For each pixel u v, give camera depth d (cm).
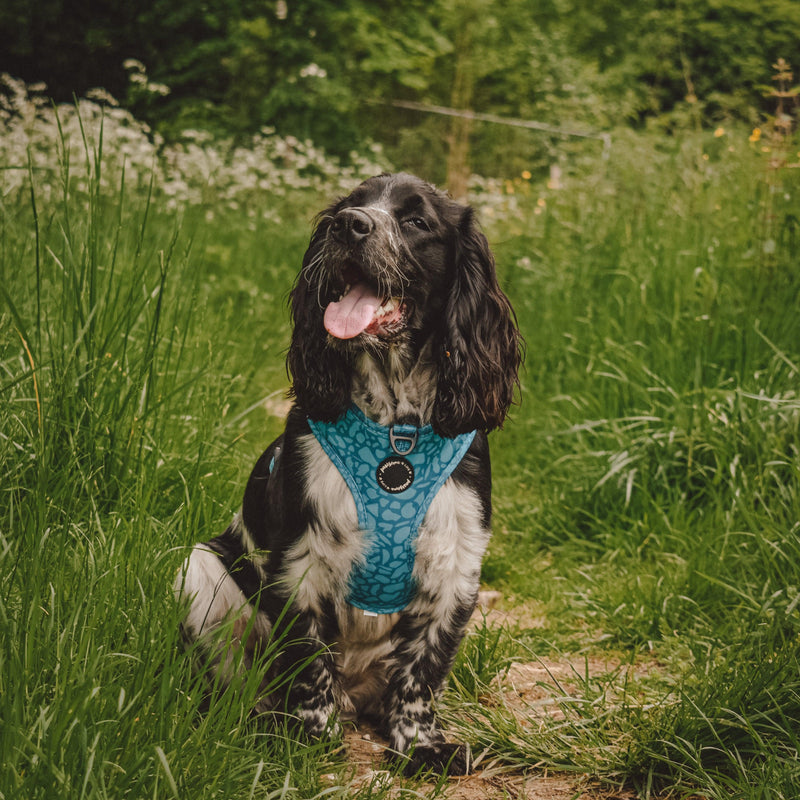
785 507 381
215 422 399
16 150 685
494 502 501
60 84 1561
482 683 313
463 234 298
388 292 274
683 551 410
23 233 404
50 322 361
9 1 1469
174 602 256
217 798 209
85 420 330
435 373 285
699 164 666
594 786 260
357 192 299
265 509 288
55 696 210
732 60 1605
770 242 526
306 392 285
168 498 338
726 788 249
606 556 432
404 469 273
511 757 273
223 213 880
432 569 277
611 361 550
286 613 277
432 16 1738
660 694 303
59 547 258
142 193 704
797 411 422
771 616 326
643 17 1781
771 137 592
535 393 600
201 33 1592
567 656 350
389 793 254
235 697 234
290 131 1494
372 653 296
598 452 478
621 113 1456
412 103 1662
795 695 267
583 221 723
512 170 1507
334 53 1577
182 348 372
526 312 679
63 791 184
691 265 569
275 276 780
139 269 413
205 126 1430
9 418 309
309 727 277
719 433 443
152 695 229
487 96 1784
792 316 494
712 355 504
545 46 1770
